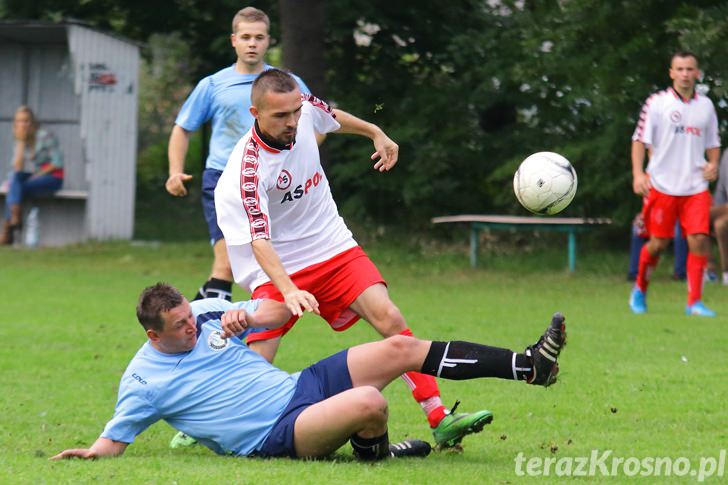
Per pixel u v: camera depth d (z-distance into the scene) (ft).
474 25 145.69
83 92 144.87
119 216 147.54
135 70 146.10
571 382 58.59
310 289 45.83
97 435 46.44
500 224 121.70
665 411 51.26
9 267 124.36
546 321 82.89
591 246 134.21
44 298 97.50
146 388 40.68
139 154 190.19
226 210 42.45
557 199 47.01
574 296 100.27
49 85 154.51
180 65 194.18
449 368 39.88
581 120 129.80
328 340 74.64
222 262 60.18
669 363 64.49
